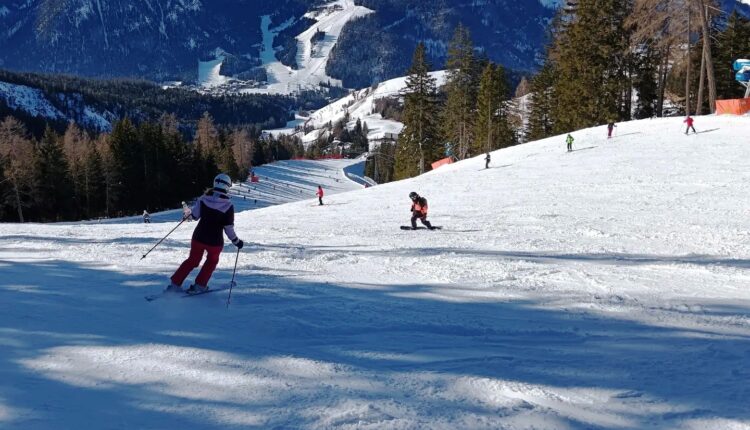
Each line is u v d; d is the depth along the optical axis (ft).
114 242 38.81
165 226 64.49
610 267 27.94
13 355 12.76
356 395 10.64
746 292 22.03
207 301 19.25
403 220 62.03
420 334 15.70
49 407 9.91
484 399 10.57
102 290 20.84
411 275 26.04
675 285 23.47
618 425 9.48
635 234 42.80
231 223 20.12
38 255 31.78
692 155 89.76
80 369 11.91
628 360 13.09
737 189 63.87
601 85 165.58
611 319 17.56
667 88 194.49
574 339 15.21
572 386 11.27
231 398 10.46
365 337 15.31
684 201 59.52
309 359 12.82
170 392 10.71
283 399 10.42
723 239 38.73
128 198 239.30
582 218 53.52
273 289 21.66
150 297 19.21
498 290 22.45
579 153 107.86
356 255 31.94
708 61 130.41
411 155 203.82
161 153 254.47
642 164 87.10
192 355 12.98
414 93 193.77
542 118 221.25
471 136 215.51
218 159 327.06
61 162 218.59
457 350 14.01
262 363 12.51
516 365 12.70
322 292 21.50
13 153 204.64
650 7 132.46
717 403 10.37
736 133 103.96
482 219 57.57
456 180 101.19
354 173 470.80
